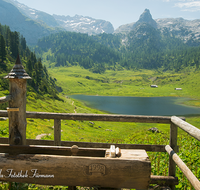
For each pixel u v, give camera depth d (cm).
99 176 258
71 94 18475
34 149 301
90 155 304
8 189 323
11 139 304
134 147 433
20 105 303
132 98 15588
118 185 257
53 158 265
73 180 263
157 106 10812
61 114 430
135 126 4884
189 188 447
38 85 10800
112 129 4419
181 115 7925
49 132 2244
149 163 253
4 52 11956
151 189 352
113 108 10031
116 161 256
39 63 12012
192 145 888
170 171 378
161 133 1734
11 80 299
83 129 3844
